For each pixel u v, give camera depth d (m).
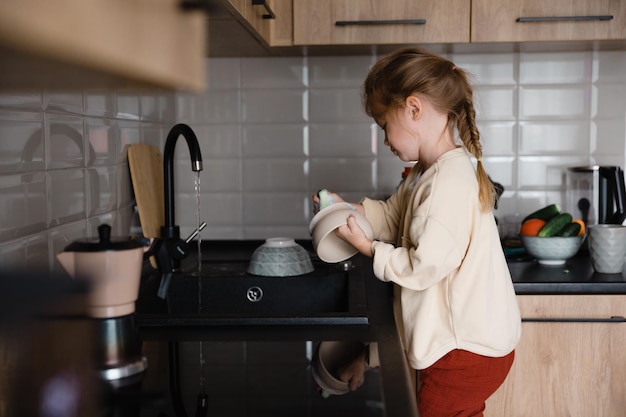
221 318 1.29
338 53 2.36
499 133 2.44
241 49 2.22
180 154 2.47
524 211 2.45
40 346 0.51
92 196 1.56
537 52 2.40
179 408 0.79
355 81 2.43
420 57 1.54
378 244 1.47
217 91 2.46
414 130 1.55
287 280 1.84
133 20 0.25
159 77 0.26
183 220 2.49
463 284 1.50
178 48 0.27
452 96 1.54
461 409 1.55
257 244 2.43
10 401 0.49
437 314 1.53
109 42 0.23
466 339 1.51
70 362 0.59
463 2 2.09
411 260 1.43
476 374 1.53
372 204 1.81
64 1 0.21
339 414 0.77
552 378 1.89
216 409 0.79
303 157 2.47
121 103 1.80
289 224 2.49
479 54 2.41
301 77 2.44
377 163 2.46
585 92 2.40
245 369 0.98
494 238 1.55
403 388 0.88
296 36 2.12
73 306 0.36
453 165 1.49
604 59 2.38
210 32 1.81
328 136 2.46
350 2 2.10
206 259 2.14
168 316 1.30
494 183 2.25
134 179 1.81
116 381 0.90
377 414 0.77
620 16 2.06
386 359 1.04
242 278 1.83
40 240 1.26
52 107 1.32
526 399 1.90
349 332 1.24
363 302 1.44
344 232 1.48
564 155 2.43
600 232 1.97
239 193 2.49
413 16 2.10
